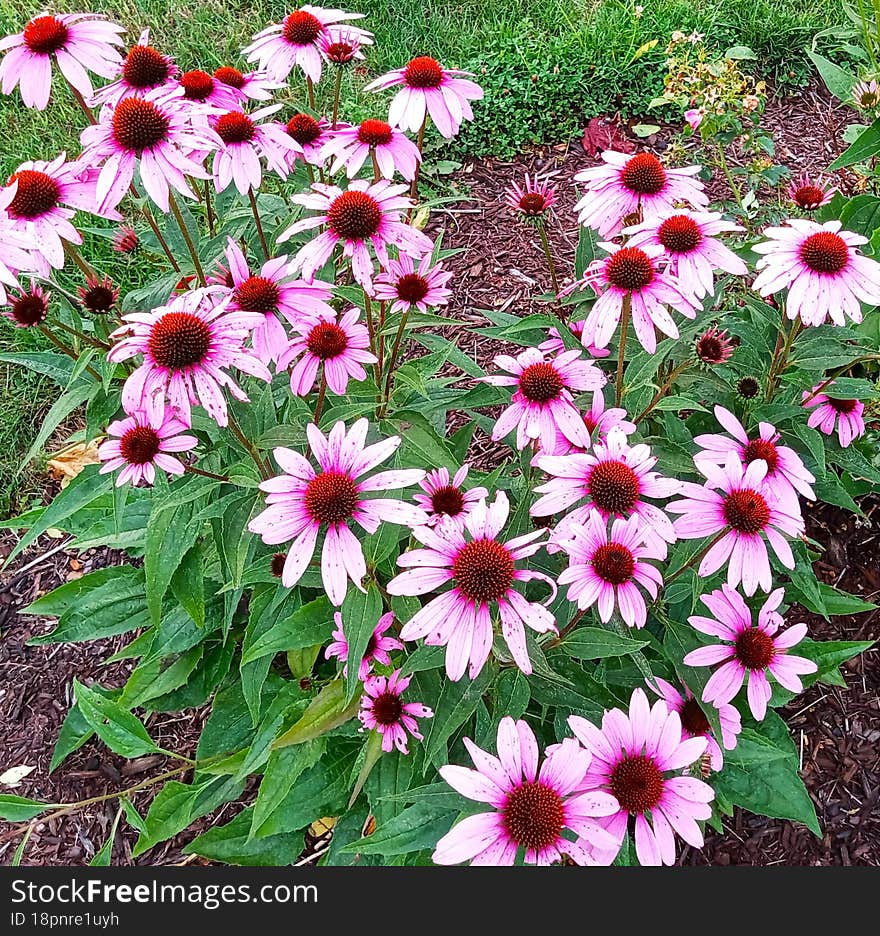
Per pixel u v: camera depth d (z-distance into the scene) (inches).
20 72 25.8
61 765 33.8
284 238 23.6
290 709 27.0
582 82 59.1
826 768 32.1
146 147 23.1
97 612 31.1
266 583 28.8
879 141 33.1
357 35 31.4
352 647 21.0
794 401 29.6
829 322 29.2
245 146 26.6
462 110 29.3
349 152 28.1
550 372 24.0
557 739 23.6
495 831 17.6
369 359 25.0
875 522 37.8
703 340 27.7
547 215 52.1
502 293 47.9
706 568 21.0
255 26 63.7
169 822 28.3
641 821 18.4
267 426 24.8
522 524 23.9
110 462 23.7
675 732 18.8
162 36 62.5
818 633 34.7
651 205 25.0
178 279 26.9
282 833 29.1
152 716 35.1
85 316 29.5
